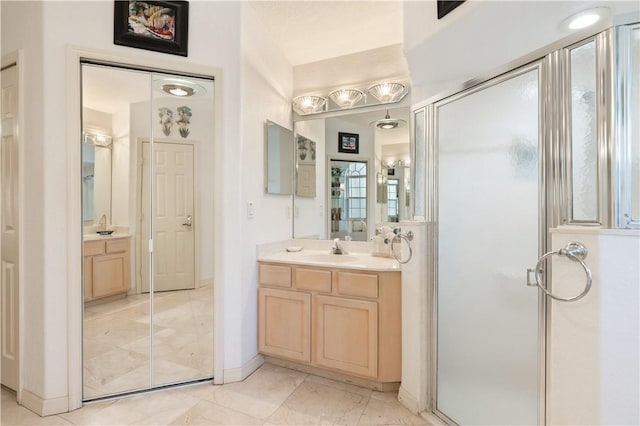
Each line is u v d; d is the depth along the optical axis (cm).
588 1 118
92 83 186
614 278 99
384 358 192
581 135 115
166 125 203
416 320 177
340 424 167
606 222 105
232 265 206
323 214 268
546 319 127
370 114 254
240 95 207
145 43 186
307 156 273
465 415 162
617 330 99
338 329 203
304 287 213
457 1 138
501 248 146
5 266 188
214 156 202
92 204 188
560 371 112
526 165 135
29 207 176
